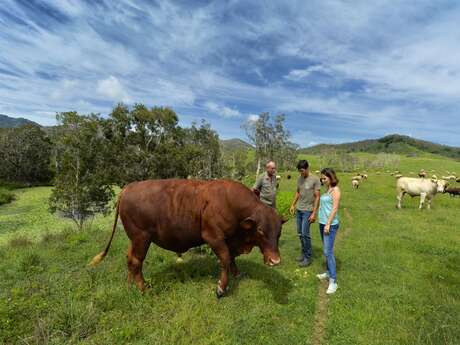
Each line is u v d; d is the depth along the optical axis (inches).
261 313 153.4
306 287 192.5
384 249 279.1
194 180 180.1
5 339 125.6
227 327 139.3
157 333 133.3
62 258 222.8
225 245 169.8
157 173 956.0
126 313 149.3
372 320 152.3
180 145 1032.2
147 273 197.6
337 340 138.4
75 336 128.6
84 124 656.4
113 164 816.3
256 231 167.6
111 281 180.4
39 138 1740.9
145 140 954.1
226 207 165.2
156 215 169.0
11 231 589.9
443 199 692.7
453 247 283.0
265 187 238.1
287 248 283.6
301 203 229.9
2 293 164.9
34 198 1131.3
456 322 147.6
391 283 199.9
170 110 984.9
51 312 144.7
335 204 185.5
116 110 871.1
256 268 216.4
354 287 192.7
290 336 139.1
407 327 146.2
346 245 294.0
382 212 504.7
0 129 1803.6
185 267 208.2
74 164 597.9
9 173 1615.4
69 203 566.6
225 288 169.6
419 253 270.5
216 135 1041.5
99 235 296.4
